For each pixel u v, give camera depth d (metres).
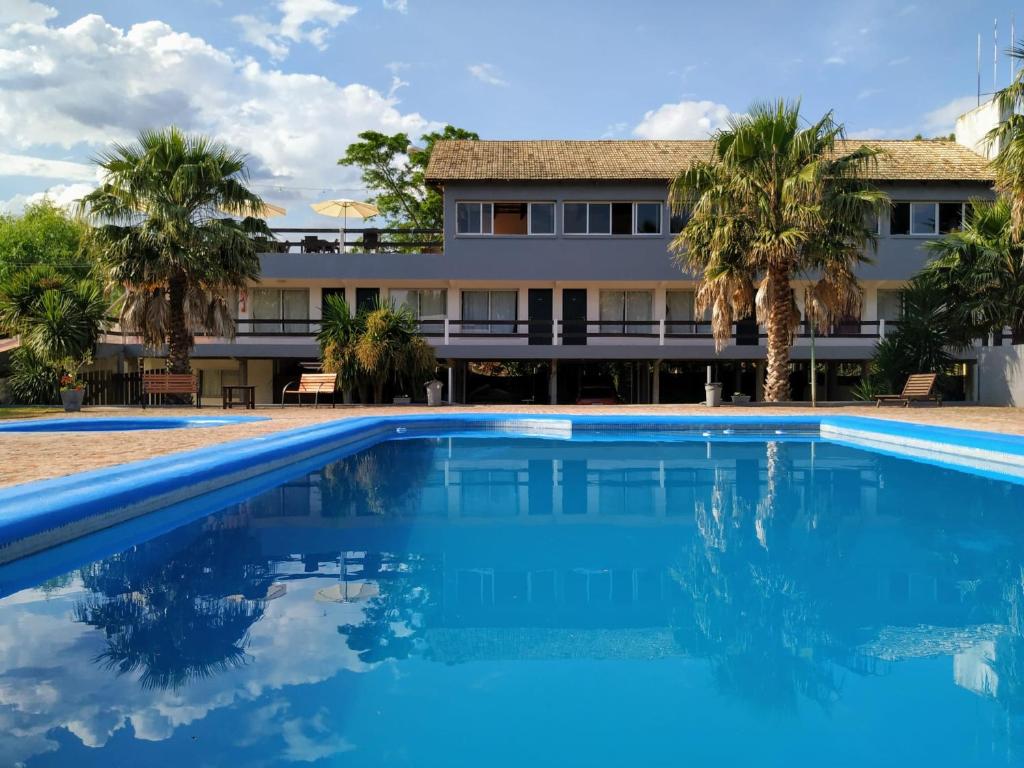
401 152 38.97
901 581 3.81
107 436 9.95
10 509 4.22
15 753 1.93
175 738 2.03
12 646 2.79
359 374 19.38
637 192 22.39
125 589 3.62
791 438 12.03
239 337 22.69
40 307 18.16
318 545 4.62
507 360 23.86
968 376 21.53
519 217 22.59
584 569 4.04
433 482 7.38
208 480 6.22
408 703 2.30
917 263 22.34
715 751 2.00
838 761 1.94
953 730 2.13
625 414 14.51
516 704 2.30
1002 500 6.30
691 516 5.62
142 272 17.22
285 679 2.47
